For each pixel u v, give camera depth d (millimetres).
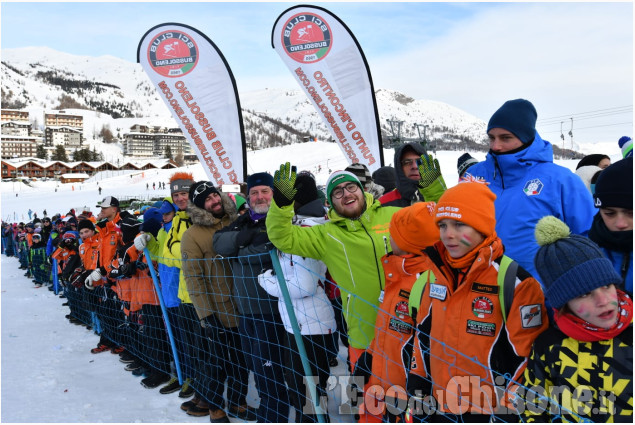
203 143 5746
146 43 5707
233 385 3291
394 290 2252
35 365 4715
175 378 3953
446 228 1780
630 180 1684
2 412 3492
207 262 3260
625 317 1436
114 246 5223
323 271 2793
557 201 2205
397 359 2209
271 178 2977
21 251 14258
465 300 1798
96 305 5688
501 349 1744
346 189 2459
